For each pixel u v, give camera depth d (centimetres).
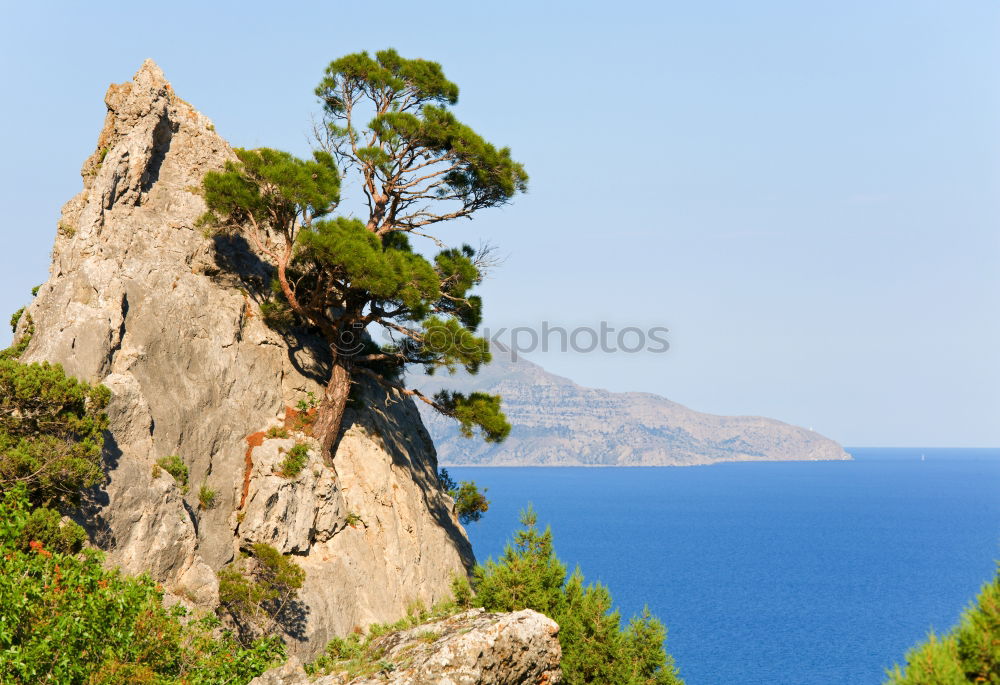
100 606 2216
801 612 16125
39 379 3300
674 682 2995
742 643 13375
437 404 5141
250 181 4559
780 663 12031
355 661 2641
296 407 4853
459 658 2462
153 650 2362
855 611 16288
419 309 4616
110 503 3594
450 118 4922
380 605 4569
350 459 4938
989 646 1638
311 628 4147
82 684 2117
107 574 2394
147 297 4328
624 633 3050
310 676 2656
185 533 3841
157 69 4897
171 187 4812
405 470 5378
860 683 10894
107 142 4834
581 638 3000
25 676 1991
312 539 4506
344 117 5103
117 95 4853
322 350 5272
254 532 4278
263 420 4653
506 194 5169
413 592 4881
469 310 5175
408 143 4916
